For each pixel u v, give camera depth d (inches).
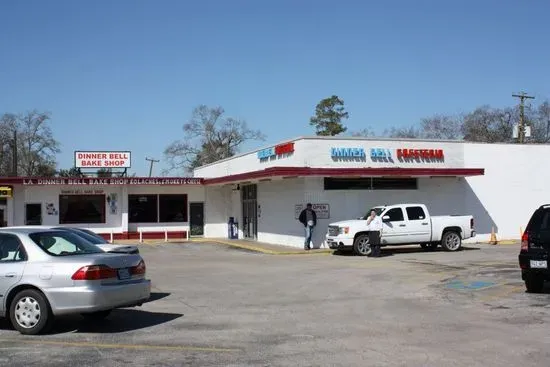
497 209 1208.8
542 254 496.4
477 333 359.9
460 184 1177.4
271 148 1189.7
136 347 327.3
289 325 393.7
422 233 963.3
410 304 477.4
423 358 299.1
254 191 1341.0
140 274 396.2
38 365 287.1
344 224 941.2
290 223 1133.1
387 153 1114.7
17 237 376.2
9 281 362.6
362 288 576.4
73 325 394.9
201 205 1534.2
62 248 382.9
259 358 300.8
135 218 1486.2
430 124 2832.2
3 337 354.0
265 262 864.3
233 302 499.5
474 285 575.5
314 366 284.4
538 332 359.9
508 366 282.8
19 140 2662.4
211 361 295.0
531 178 1237.1
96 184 1412.4
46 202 1416.1
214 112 3117.6
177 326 391.5
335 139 1080.8
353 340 344.2
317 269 752.3
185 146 3095.5
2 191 1371.8
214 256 986.7
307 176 1039.6
